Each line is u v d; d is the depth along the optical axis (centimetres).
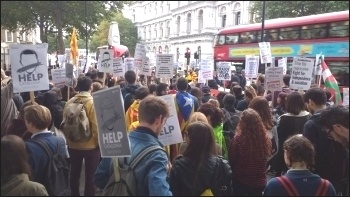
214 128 429
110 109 253
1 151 233
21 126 370
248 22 5072
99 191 491
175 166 278
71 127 434
